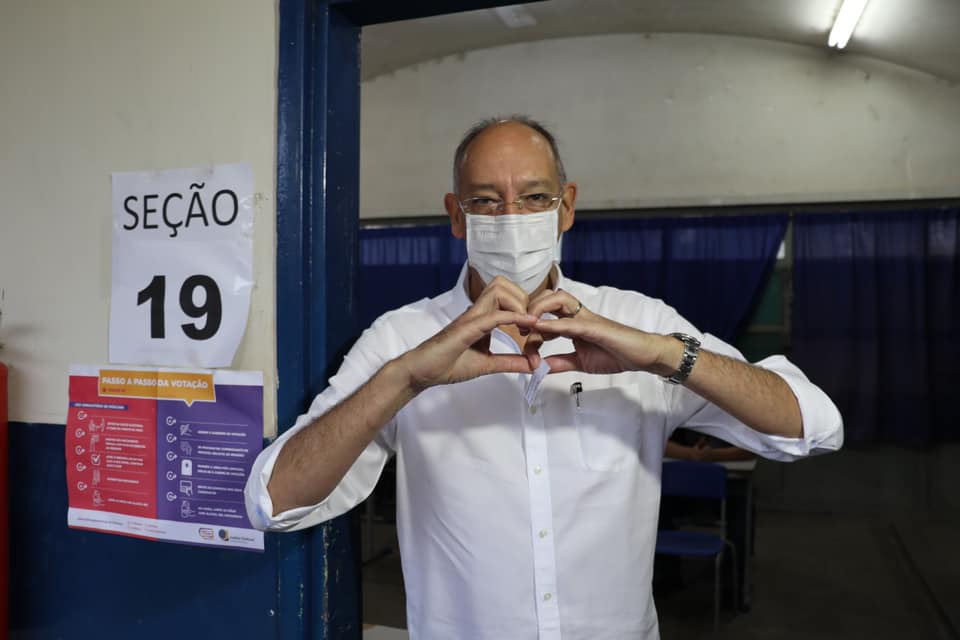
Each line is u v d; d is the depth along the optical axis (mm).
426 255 7004
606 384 1188
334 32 1284
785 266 6297
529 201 1133
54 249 1406
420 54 6859
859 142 6121
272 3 1239
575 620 1136
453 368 1027
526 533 1138
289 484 1023
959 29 5055
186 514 1312
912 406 5922
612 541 1149
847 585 4473
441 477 1170
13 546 1459
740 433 1162
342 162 1315
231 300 1272
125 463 1357
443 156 7074
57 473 1419
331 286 1283
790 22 5738
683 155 6488
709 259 6359
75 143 1385
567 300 1018
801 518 6023
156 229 1324
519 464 1152
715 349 1193
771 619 3941
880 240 5996
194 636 1319
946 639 3693
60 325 1407
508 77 6859
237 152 1265
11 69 1431
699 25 6191
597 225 6574
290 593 1242
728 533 4121
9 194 1438
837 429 1062
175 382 1313
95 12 1362
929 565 4727
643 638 1177
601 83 6648
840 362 6070
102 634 1392
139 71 1333
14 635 1464
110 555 1379
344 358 1250
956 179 5930
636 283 6500
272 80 1243
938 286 5895
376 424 1006
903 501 6039
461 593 1154
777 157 6289
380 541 5223
